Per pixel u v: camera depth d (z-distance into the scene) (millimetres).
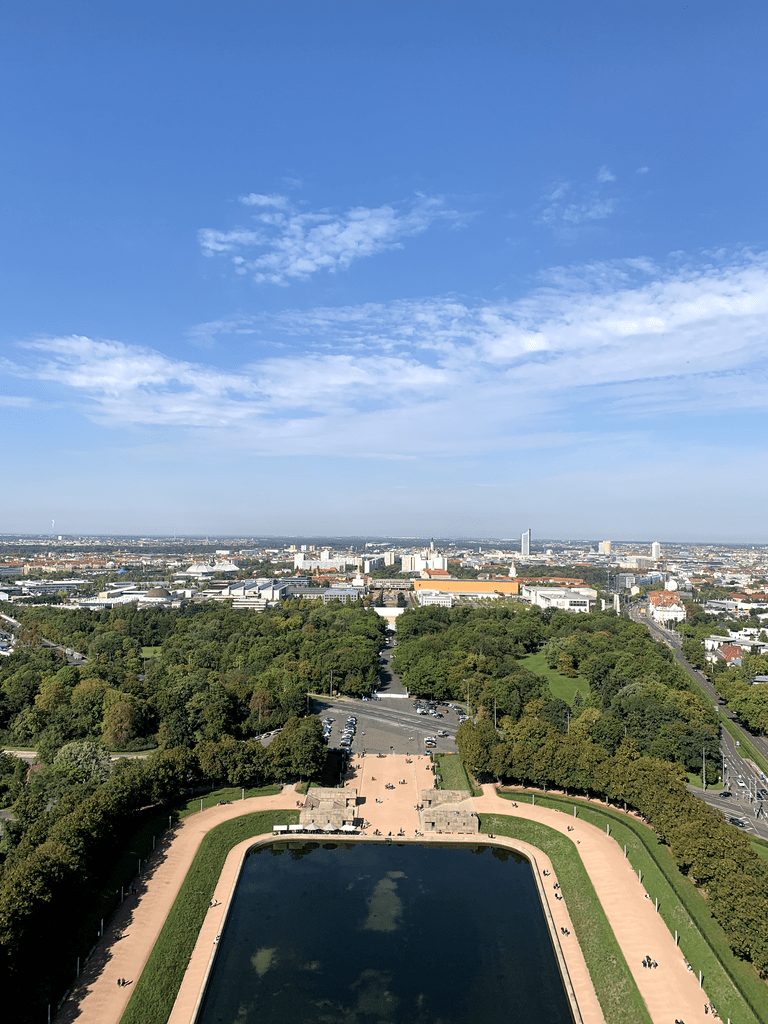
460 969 155375
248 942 163875
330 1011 141375
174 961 153375
